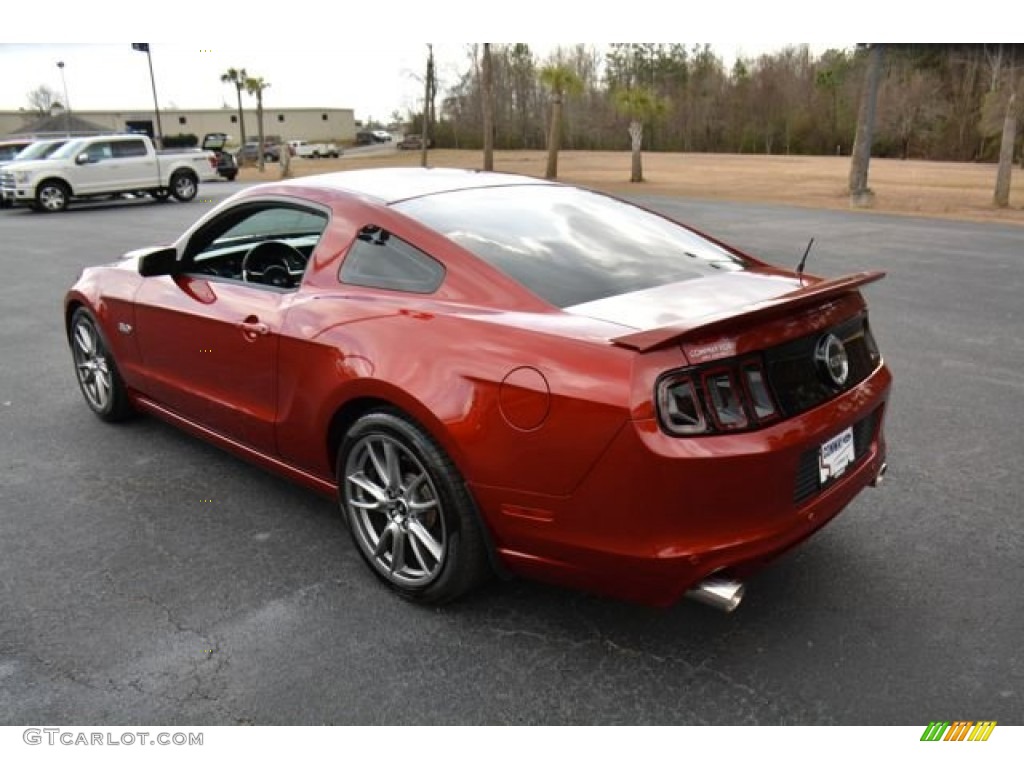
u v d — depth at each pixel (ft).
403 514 9.87
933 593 10.05
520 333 8.53
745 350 7.98
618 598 8.44
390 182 11.73
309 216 12.40
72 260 40.29
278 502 12.82
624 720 8.02
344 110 333.21
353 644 9.24
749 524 8.01
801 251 40.01
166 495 13.08
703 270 10.37
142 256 12.88
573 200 11.83
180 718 8.11
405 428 9.27
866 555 10.96
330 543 11.56
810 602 9.91
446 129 261.24
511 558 8.97
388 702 8.31
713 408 7.79
